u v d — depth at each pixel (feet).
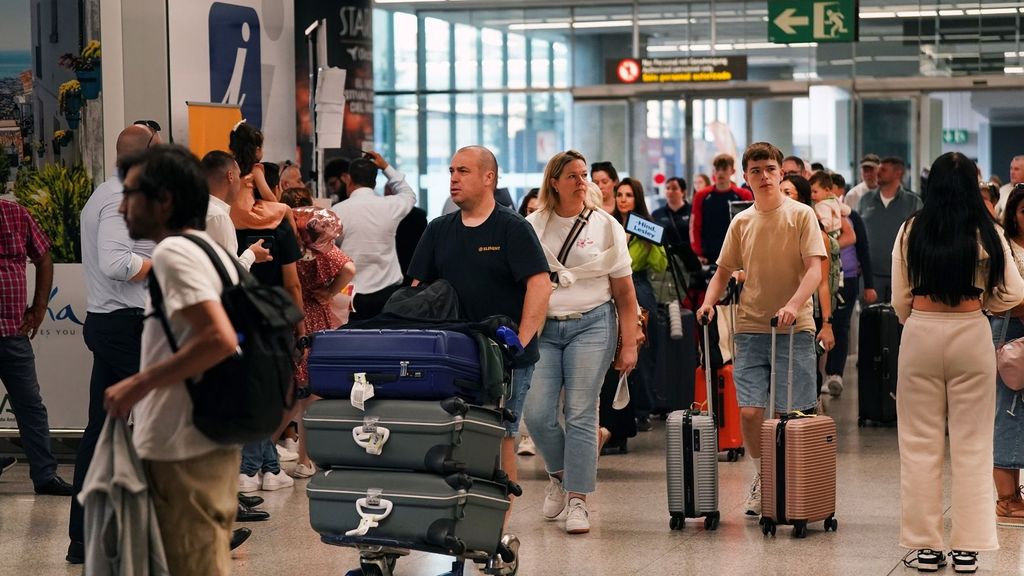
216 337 11.16
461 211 17.94
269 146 32.27
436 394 15.44
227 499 12.14
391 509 15.53
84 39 28.37
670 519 21.33
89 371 28.12
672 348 32.63
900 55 67.77
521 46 72.28
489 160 17.75
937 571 18.17
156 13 28.27
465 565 18.53
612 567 18.42
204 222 11.96
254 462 24.53
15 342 24.23
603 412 28.73
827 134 68.23
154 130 19.17
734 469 26.99
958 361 17.76
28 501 24.21
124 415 11.44
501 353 15.97
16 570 18.81
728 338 28.32
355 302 27.81
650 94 68.90
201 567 11.96
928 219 17.79
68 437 28.17
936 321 17.84
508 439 18.22
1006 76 66.85
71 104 28.50
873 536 20.43
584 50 71.67
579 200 20.35
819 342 23.43
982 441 17.97
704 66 67.82
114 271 18.03
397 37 73.41
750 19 69.77
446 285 17.04
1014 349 20.80
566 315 20.18
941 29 67.41
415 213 30.96
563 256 20.21
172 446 11.60
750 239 21.29
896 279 18.24
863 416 32.81
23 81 28.66
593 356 20.24
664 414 35.19
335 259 24.12
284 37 32.71
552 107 71.92
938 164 17.80
